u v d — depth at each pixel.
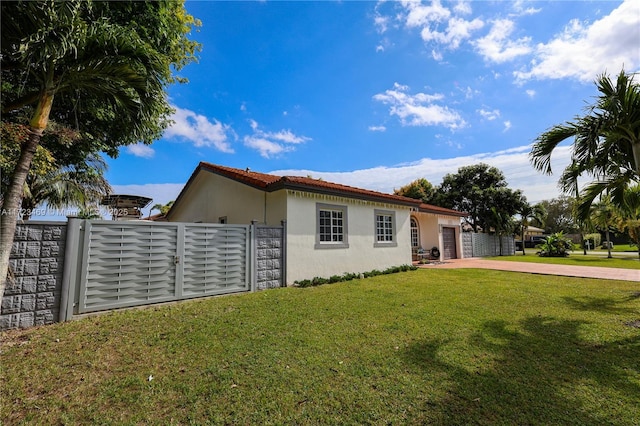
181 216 16.16
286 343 3.90
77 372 3.10
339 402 2.56
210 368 3.19
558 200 50.75
